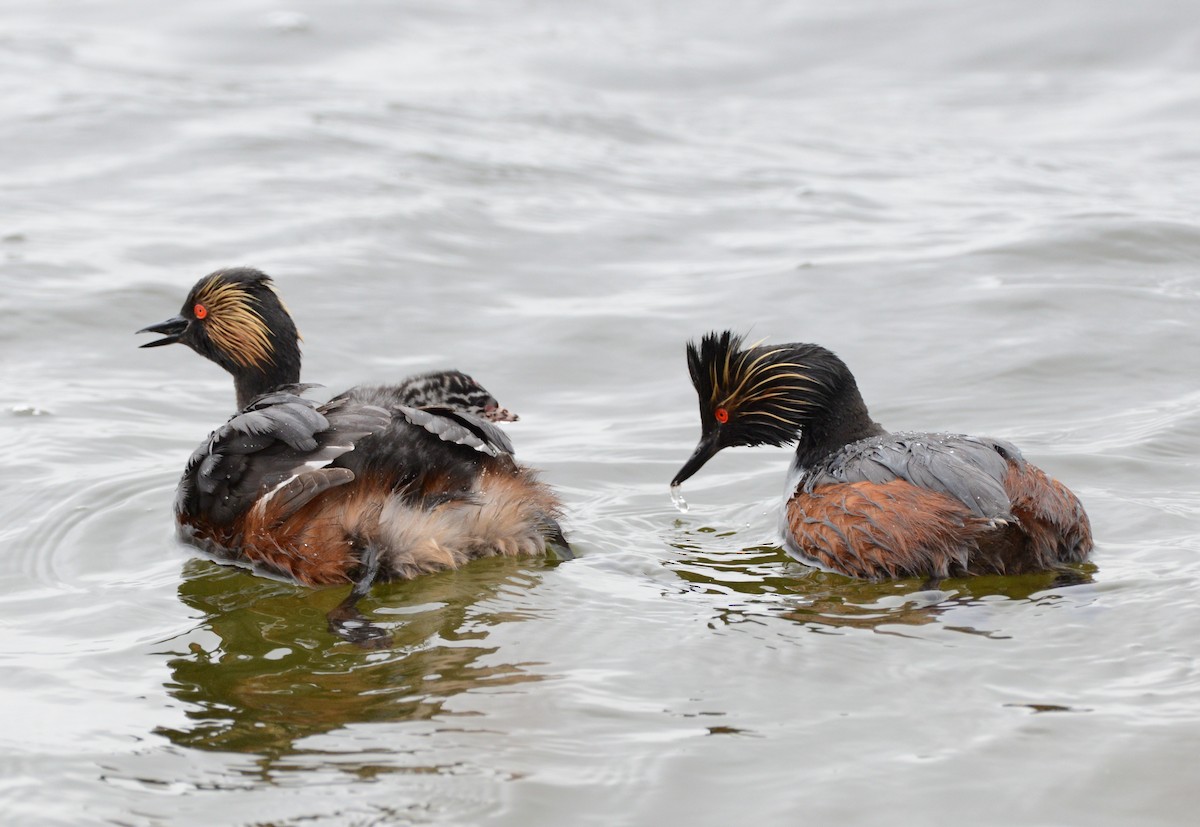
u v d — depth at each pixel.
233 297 13.69
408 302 18.19
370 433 11.23
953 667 9.22
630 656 9.54
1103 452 13.47
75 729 8.60
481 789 7.79
